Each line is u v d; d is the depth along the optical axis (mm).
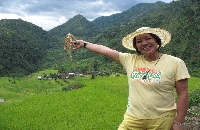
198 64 65625
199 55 68812
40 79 96375
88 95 23500
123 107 18656
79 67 108875
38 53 153375
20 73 111125
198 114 11016
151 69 4254
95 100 21156
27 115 16156
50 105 19281
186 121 10289
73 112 16844
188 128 9508
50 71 114375
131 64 4504
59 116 15812
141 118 4305
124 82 36094
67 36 5176
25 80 96562
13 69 115062
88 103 19891
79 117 15680
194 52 71438
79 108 18078
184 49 73500
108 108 18266
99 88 28125
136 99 4309
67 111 17188
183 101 4211
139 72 4340
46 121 14812
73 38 5199
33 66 134875
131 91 4434
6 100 42000
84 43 5086
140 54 4707
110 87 31516
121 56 4699
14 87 76875
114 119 14922
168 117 4230
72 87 32438
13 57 123625
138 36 4352
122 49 110375
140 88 4281
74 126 13711
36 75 107812
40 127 13422
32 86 81562
